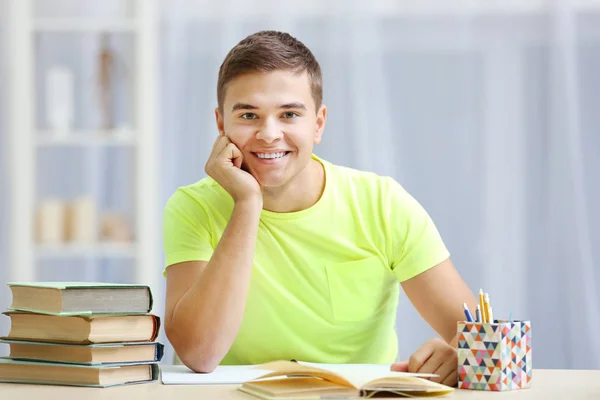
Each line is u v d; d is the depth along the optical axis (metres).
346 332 2.50
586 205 5.10
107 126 4.92
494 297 5.06
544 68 5.12
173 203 2.50
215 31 5.09
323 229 2.47
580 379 1.95
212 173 2.27
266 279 2.45
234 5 5.10
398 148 5.09
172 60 5.07
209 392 1.76
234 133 2.28
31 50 4.88
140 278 4.78
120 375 1.88
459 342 1.80
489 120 5.09
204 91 5.09
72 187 5.09
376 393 1.71
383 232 2.48
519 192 5.08
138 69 4.80
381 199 2.51
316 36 5.11
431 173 5.09
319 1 5.10
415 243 2.47
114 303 1.88
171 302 2.32
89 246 4.85
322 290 2.48
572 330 5.02
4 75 5.00
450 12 5.12
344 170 2.60
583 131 5.12
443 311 2.42
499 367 1.75
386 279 2.52
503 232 5.07
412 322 4.94
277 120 2.26
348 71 5.09
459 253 5.07
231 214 2.39
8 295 5.02
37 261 5.06
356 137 5.06
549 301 5.05
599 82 5.11
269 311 2.46
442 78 5.11
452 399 1.67
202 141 5.07
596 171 5.11
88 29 4.84
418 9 5.11
